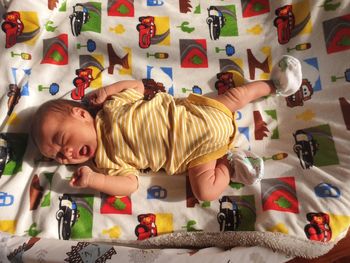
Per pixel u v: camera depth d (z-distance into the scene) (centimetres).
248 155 111
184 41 127
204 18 130
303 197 105
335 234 101
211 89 124
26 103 117
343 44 121
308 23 125
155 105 109
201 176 106
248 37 128
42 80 121
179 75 125
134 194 111
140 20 129
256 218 106
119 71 125
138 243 107
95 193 110
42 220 106
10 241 99
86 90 121
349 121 112
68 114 105
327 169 108
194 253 99
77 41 126
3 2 129
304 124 116
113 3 130
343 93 116
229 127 109
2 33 122
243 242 102
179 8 131
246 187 110
